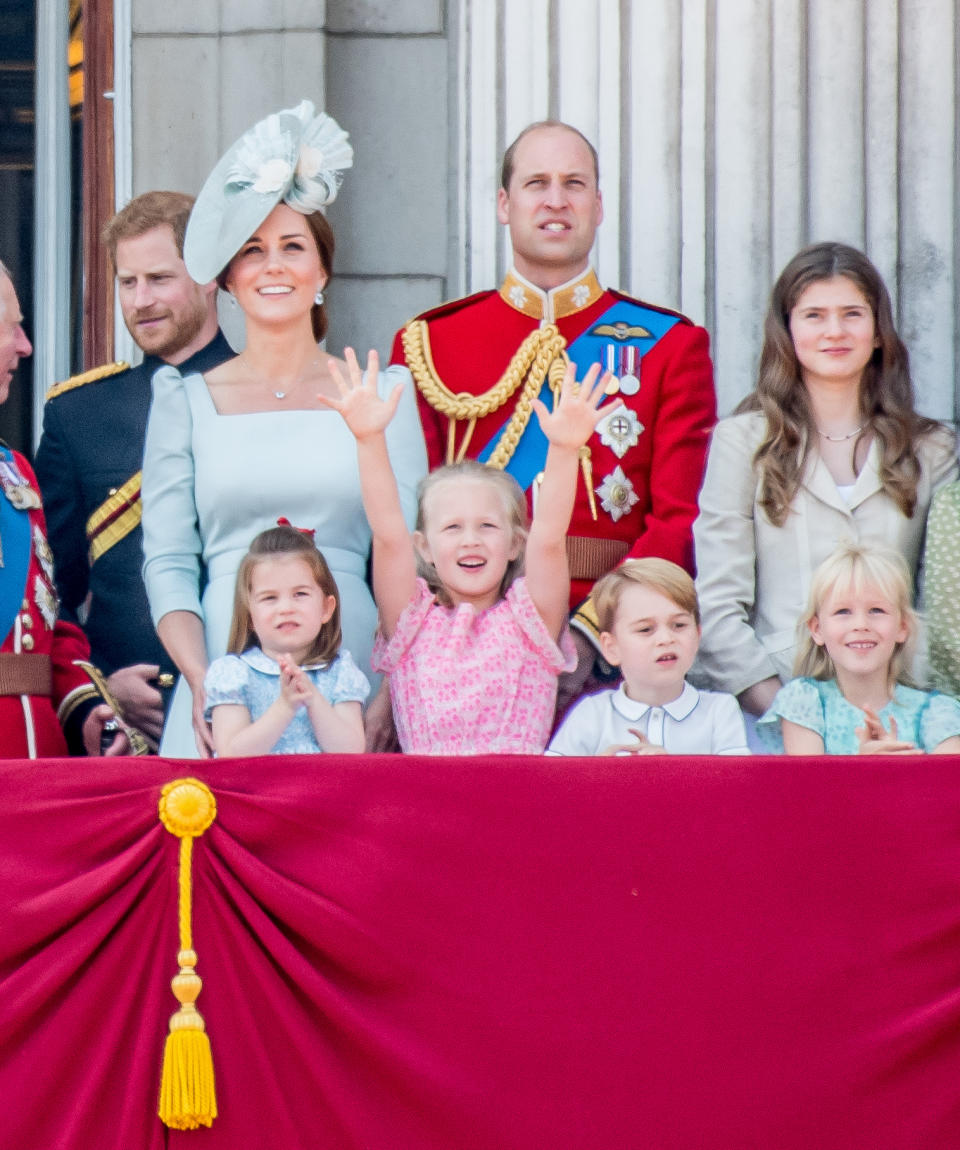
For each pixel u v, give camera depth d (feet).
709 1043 38.60
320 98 62.13
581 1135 38.24
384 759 39.47
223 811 39.09
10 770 39.14
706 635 49.34
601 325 53.72
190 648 47.39
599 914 39.01
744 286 61.62
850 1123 38.34
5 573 46.65
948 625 48.19
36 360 62.34
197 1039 37.73
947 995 38.78
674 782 39.50
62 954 38.29
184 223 56.03
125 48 62.54
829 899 39.11
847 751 45.37
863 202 61.67
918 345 61.41
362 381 46.16
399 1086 38.09
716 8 61.93
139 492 54.24
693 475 51.98
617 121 61.98
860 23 61.82
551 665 46.19
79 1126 37.68
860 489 50.21
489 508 46.37
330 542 48.52
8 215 62.49
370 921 38.75
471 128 62.69
